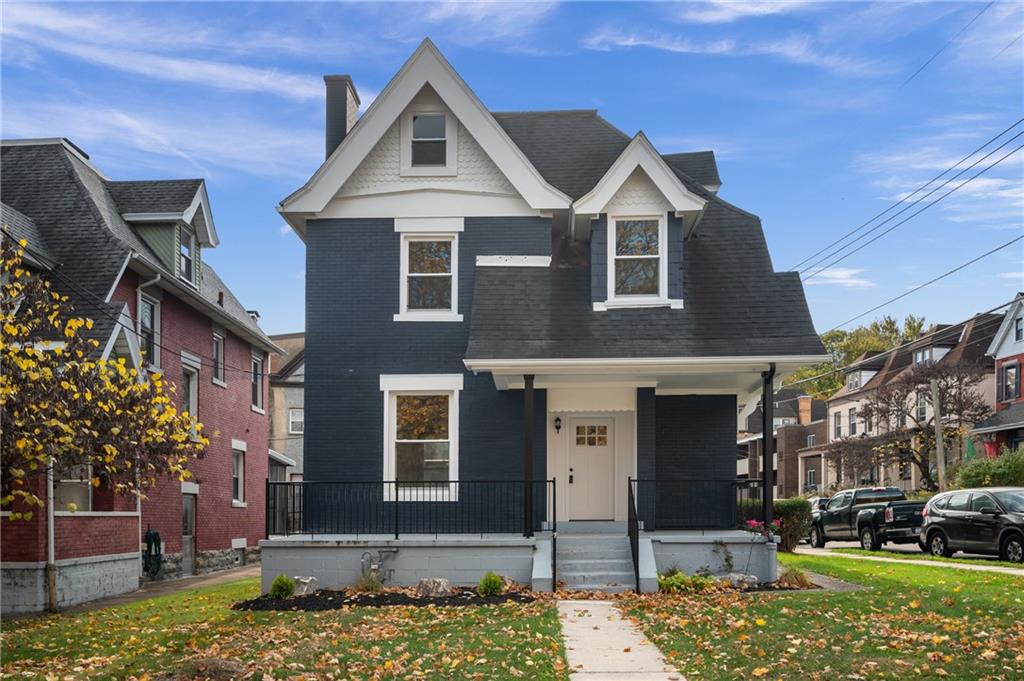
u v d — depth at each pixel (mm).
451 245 19828
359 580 17156
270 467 36938
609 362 17438
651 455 19297
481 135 19484
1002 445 43719
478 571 17188
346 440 19344
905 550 29156
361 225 19797
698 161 22656
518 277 19062
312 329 19609
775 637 11328
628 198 18953
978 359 53750
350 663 10406
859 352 98562
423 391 19516
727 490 20469
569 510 19734
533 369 17719
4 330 12961
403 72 19500
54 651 12438
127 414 13820
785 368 18062
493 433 19344
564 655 10805
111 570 21250
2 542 18500
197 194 26312
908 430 50156
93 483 14422
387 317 19594
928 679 9062
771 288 18750
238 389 31219
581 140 22078
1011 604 13578
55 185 23891
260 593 18312
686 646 11102
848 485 61906
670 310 18453
